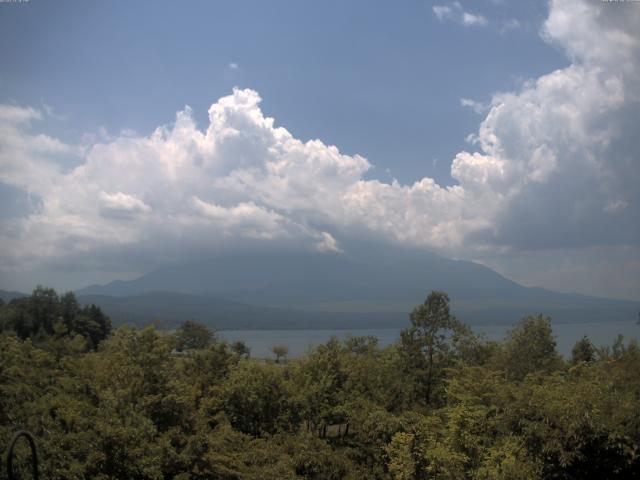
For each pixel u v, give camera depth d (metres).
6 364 32.25
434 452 25.03
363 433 34.62
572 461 19.95
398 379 40.22
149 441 28.53
